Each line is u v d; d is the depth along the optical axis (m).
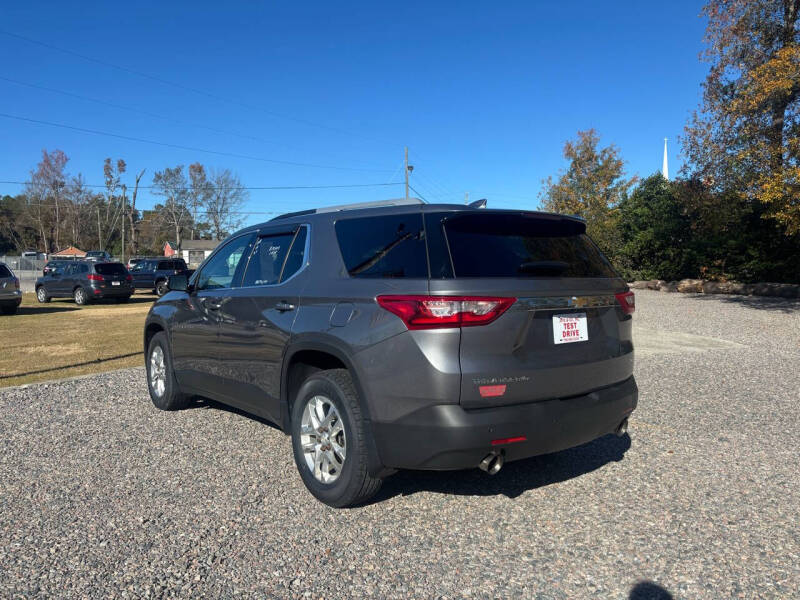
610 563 2.98
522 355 3.22
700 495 3.81
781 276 19.92
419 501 3.75
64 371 8.20
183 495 3.85
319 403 3.72
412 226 3.42
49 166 83.19
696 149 17.91
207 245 76.19
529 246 3.50
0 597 2.70
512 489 3.93
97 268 21.59
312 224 4.15
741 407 6.02
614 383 3.72
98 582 2.83
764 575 2.85
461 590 2.75
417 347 3.10
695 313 15.19
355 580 2.84
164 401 5.88
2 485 4.04
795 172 13.86
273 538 3.26
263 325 4.19
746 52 17.39
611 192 28.28
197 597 2.70
